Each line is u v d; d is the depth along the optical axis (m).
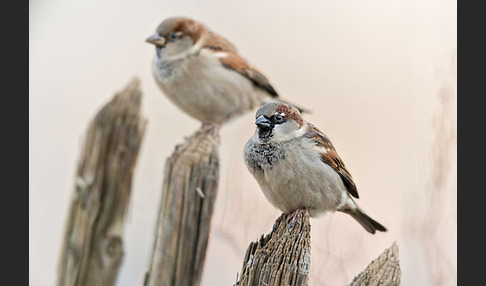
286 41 14.02
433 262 10.07
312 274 9.47
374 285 6.02
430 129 11.76
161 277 8.35
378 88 13.23
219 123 12.05
